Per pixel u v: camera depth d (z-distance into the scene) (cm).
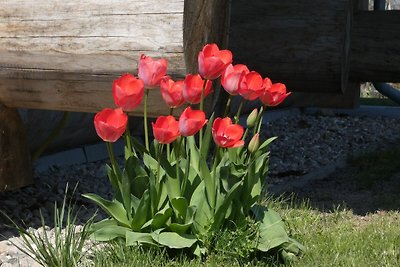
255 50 966
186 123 450
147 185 498
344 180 815
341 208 685
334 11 940
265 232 503
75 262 462
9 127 593
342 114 1259
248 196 503
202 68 466
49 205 648
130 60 508
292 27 952
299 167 891
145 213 489
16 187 606
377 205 696
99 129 449
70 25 521
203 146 489
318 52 947
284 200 683
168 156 518
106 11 511
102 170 801
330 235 557
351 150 1008
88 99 540
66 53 524
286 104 1203
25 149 614
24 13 534
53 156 789
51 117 727
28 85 551
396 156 905
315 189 771
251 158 509
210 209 493
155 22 498
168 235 486
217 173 505
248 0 966
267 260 494
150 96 522
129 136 500
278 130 1120
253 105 1105
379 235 562
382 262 499
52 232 579
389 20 1090
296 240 529
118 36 507
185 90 466
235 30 968
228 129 460
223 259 480
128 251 482
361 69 1108
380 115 1259
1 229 577
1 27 540
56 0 525
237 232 488
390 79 1105
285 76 968
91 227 502
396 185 781
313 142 1054
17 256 509
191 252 491
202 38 524
